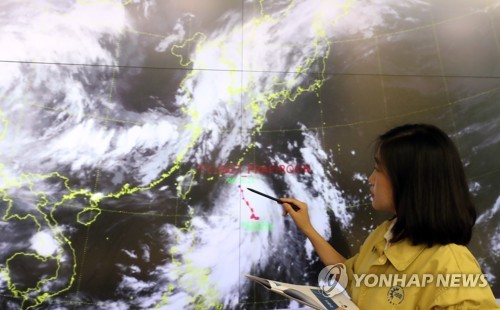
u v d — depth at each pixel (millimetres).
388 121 1091
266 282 544
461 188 475
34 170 964
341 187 1045
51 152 982
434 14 1181
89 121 1021
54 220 945
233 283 969
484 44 1150
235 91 1103
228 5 1173
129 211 981
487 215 1008
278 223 1019
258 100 1102
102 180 989
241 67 1123
